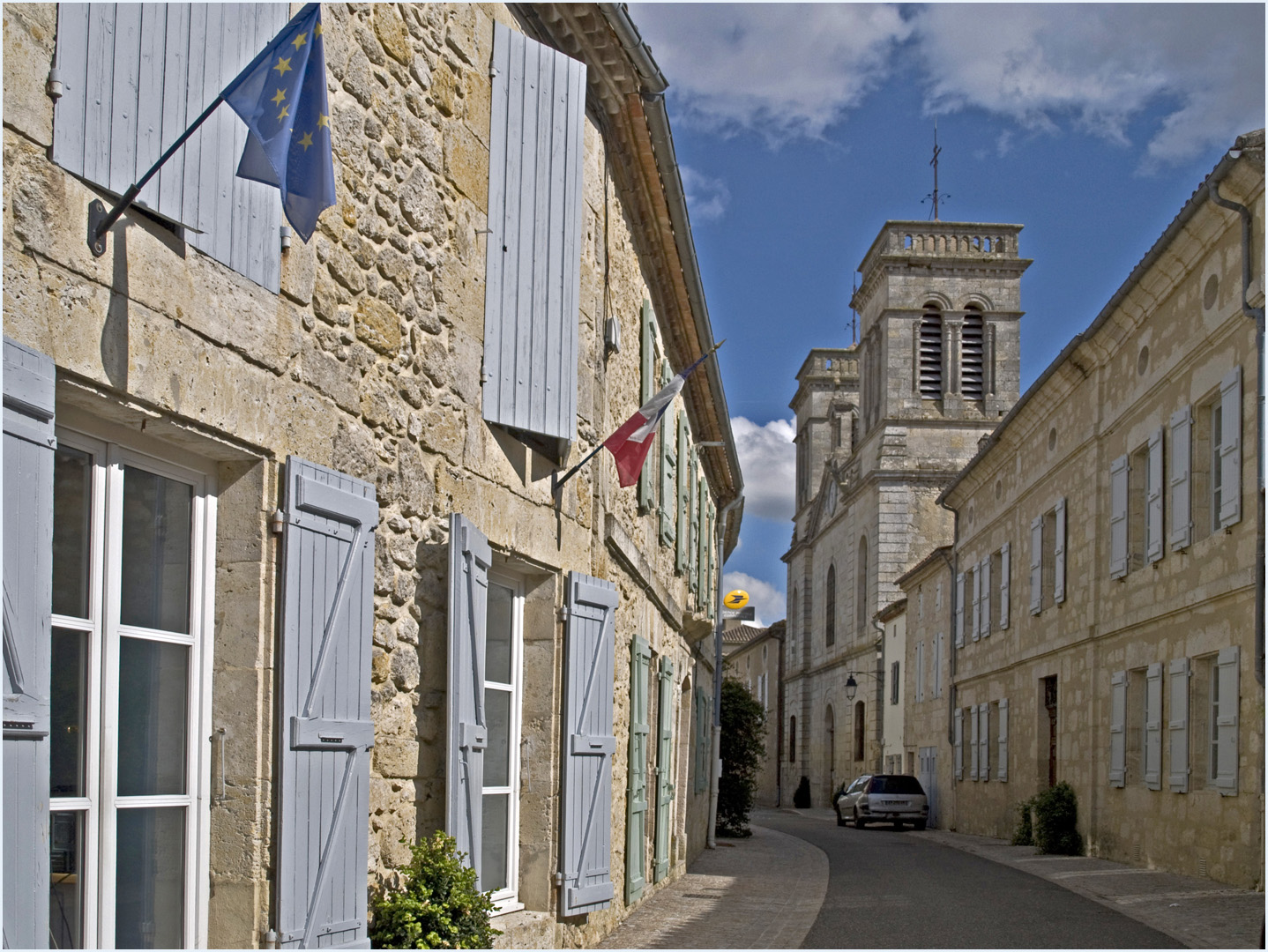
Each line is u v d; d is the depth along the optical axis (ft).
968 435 158.10
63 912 14.02
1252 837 43.50
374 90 20.39
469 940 20.25
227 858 16.38
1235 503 45.80
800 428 232.94
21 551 12.34
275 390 17.31
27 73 13.06
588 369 30.17
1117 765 59.16
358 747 18.34
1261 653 41.96
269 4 17.35
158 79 15.01
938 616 110.83
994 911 40.57
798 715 198.59
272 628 16.80
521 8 27.25
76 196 13.69
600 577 31.01
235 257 16.49
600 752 27.99
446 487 22.56
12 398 12.22
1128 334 59.72
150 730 15.66
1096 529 64.18
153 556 15.89
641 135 33.47
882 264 162.09
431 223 22.25
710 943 32.45
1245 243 44.04
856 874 55.62
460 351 23.26
